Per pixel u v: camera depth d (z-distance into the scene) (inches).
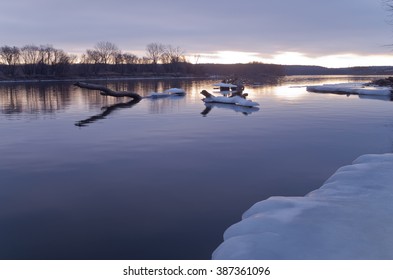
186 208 268.5
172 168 371.9
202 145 477.4
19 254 205.6
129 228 237.1
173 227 238.1
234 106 980.6
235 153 433.4
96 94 1525.6
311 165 380.8
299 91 1662.2
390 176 276.7
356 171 292.5
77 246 214.2
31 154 431.8
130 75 4576.8
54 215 258.2
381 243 172.6
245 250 172.7
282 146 470.6
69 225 242.2
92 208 270.1
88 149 456.8
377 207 216.5
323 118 724.7
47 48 4042.8
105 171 362.3
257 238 182.7
